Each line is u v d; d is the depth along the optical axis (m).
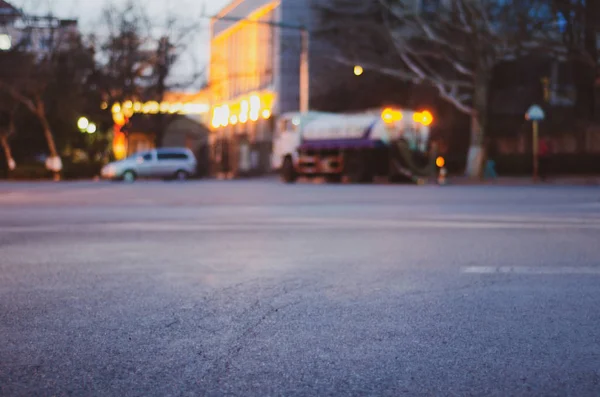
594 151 41.19
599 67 33.69
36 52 55.31
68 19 55.16
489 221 13.84
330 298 6.55
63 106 55.25
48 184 36.22
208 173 63.69
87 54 55.16
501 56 35.91
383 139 34.94
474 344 4.90
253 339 5.05
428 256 9.25
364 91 45.53
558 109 42.84
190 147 71.81
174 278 7.66
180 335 5.17
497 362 4.46
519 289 6.98
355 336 5.14
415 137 34.91
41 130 57.94
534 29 32.72
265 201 20.19
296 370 4.30
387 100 44.56
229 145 65.00
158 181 42.94
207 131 71.94
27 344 4.92
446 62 43.75
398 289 6.99
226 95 75.19
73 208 17.78
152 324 5.52
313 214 15.63
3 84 52.09
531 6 32.75
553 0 32.16
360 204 18.70
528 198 20.70
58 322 5.59
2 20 54.91
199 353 4.69
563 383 4.04
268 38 65.62
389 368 4.34
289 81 60.91
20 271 8.15
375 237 11.38
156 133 56.75
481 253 9.51
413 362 4.47
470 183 32.91
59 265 8.60
